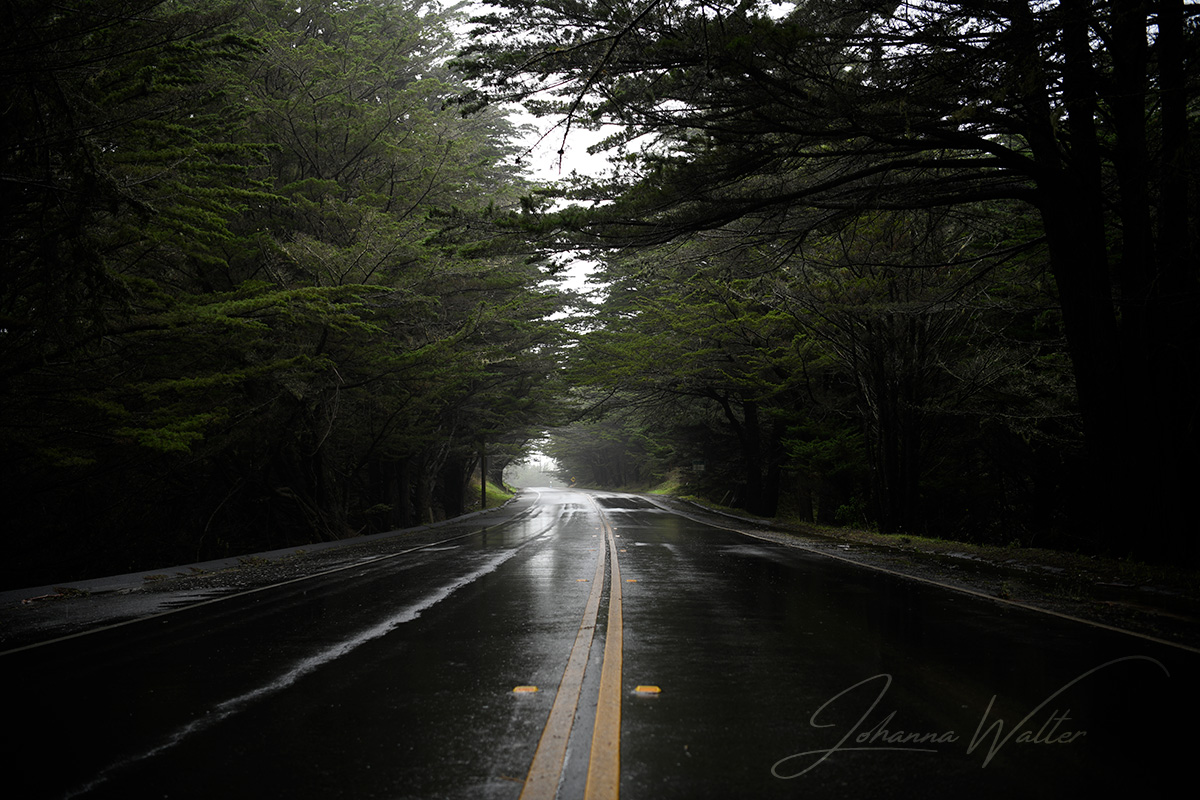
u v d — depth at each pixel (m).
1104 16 10.06
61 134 9.45
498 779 3.90
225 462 26.20
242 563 16.14
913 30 10.46
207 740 4.53
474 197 29.77
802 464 30.23
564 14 10.36
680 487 69.56
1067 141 14.13
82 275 11.03
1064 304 13.95
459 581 12.48
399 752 4.30
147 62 11.50
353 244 22.73
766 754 4.25
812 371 27.81
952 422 25.73
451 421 38.50
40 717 5.01
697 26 9.96
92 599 10.81
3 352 12.91
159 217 13.61
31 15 8.97
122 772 4.03
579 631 7.88
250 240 20.52
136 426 15.02
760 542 20.83
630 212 12.41
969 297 18.25
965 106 10.70
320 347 22.39
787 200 12.87
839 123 11.62
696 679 5.88
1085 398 13.74
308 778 3.93
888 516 22.47
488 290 28.48
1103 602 9.55
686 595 10.56
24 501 19.05
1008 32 9.95
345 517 29.61
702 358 33.22
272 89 26.80
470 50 11.00
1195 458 13.24
